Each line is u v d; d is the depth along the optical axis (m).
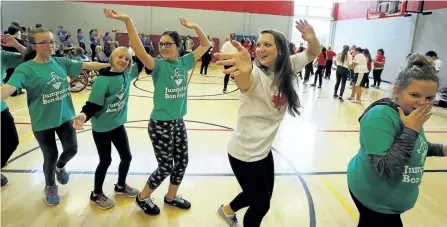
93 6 15.91
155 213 2.58
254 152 1.73
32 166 3.36
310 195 3.04
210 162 3.71
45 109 2.36
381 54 10.65
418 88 1.29
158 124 2.34
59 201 2.71
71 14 15.84
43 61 2.35
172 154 2.45
